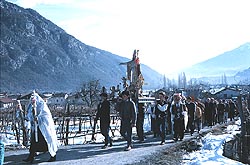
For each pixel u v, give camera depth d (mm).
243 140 17422
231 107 35625
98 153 13406
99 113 14664
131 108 14078
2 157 9203
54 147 11375
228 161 12164
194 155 13312
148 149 14586
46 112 11289
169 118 19812
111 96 22125
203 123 28812
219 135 20250
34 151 11227
